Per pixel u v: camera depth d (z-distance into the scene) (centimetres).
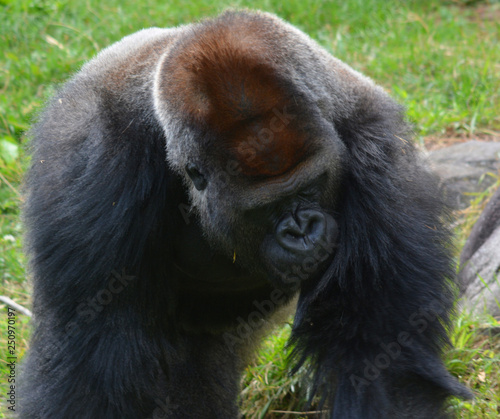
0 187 2491
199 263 1454
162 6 3456
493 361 1623
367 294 1287
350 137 1338
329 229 1250
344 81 1398
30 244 1372
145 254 1333
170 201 1382
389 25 3428
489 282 1802
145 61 1411
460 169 2372
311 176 1221
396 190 1313
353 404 1254
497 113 2747
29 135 1587
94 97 1385
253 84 1212
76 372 1277
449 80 2964
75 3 3441
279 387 1683
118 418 1294
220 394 1605
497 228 1872
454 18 3594
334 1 3581
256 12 1408
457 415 1489
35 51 3123
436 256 1324
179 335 1559
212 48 1255
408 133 1460
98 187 1284
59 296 1284
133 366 1305
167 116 1292
